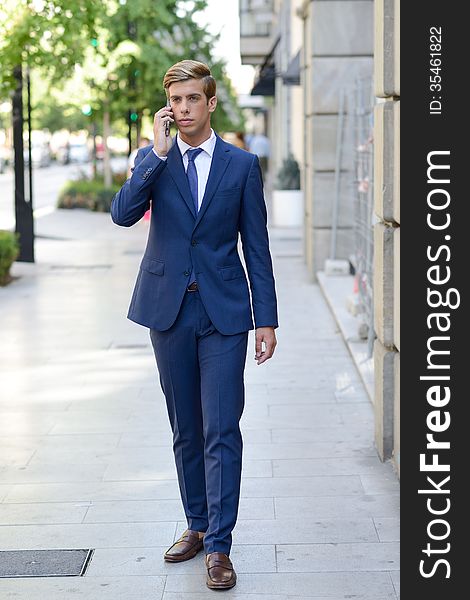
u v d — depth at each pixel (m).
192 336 4.87
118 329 11.77
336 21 14.71
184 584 4.87
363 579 4.89
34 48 14.83
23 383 9.11
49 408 8.20
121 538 5.45
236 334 4.86
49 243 22.42
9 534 5.54
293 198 25.14
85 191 33.31
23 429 7.59
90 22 14.65
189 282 4.82
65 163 77.56
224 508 4.85
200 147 4.81
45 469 6.63
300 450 6.94
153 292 4.88
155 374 9.42
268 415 7.87
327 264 14.73
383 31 6.22
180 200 4.80
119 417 7.89
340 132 14.51
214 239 4.84
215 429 4.84
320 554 5.18
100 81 29.03
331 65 14.85
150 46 30.88
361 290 10.73
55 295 14.49
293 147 30.09
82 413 8.03
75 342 11.01
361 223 10.84
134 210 4.80
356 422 7.62
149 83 31.48
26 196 20.73
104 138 33.97
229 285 4.87
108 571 5.04
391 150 6.30
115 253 20.06
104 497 6.07
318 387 8.72
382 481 6.28
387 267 6.46
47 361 10.05
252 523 5.62
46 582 4.92
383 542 5.33
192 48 32.78
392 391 6.57
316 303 13.22
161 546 5.33
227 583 4.78
